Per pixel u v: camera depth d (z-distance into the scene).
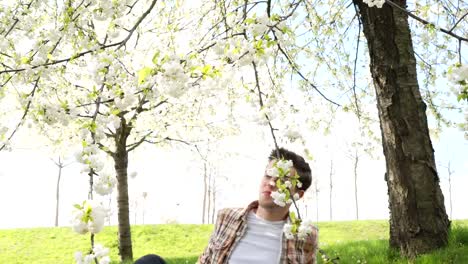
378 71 6.61
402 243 6.25
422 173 6.25
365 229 20.72
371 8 6.60
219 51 3.21
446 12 7.02
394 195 6.38
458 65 2.59
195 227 21.48
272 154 2.73
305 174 2.68
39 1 4.90
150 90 2.96
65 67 4.20
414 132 6.35
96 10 3.98
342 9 8.02
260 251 2.66
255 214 2.76
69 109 3.30
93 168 2.36
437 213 6.18
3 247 18.56
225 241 2.73
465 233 6.34
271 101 3.04
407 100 6.43
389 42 6.53
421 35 4.23
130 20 8.01
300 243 2.66
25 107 3.62
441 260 5.48
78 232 1.84
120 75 3.41
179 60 2.85
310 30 8.13
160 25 8.26
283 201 2.47
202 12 8.03
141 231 20.66
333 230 20.62
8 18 4.90
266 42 3.04
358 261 6.45
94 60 3.46
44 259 17.33
